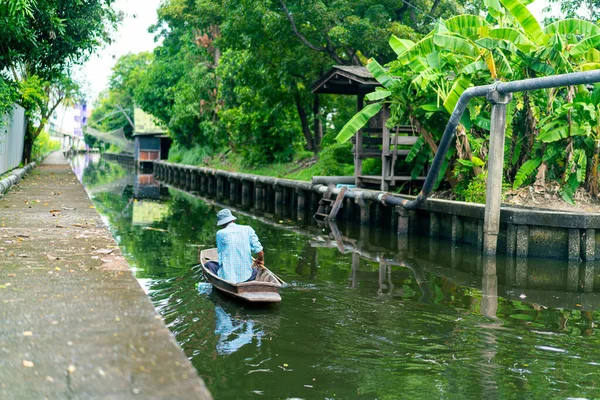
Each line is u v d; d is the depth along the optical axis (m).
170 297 7.63
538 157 13.26
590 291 8.61
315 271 9.76
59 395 2.62
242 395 4.64
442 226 13.70
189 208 21.31
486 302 7.83
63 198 12.10
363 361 5.44
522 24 12.22
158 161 46.09
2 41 15.28
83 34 17.39
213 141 35.69
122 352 3.14
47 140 51.72
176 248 11.78
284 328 6.40
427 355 5.63
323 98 26.98
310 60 22.55
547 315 7.22
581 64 12.88
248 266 7.73
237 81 27.86
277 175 25.36
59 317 3.75
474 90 11.33
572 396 4.71
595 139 12.77
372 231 15.20
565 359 5.59
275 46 22.86
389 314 7.09
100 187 31.69
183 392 2.66
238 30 22.44
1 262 5.54
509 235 11.28
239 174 25.80
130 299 4.23
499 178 11.04
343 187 17.28
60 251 6.20
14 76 17.31
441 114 14.37
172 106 41.44
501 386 4.89
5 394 2.63
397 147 17.50
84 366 2.95
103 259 5.77
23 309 3.93
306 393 4.70
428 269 10.07
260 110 27.11
